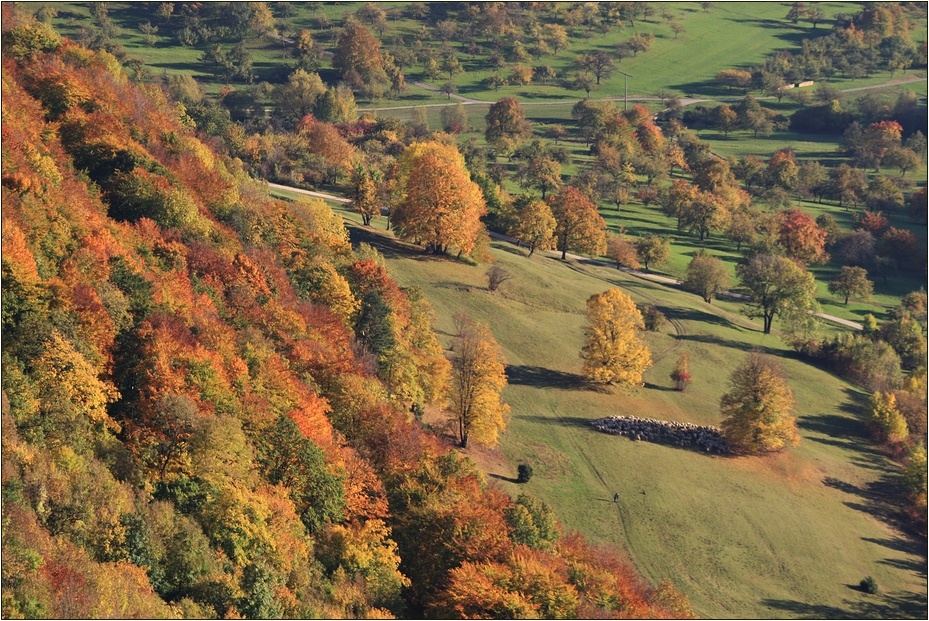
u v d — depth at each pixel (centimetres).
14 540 5541
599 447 11881
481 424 10988
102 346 8006
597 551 8850
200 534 6550
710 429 13012
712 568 9656
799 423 14250
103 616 5394
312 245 13625
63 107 13138
